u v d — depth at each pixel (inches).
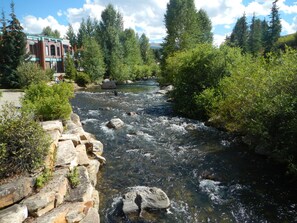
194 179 365.7
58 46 1994.3
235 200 310.3
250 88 483.5
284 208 292.0
